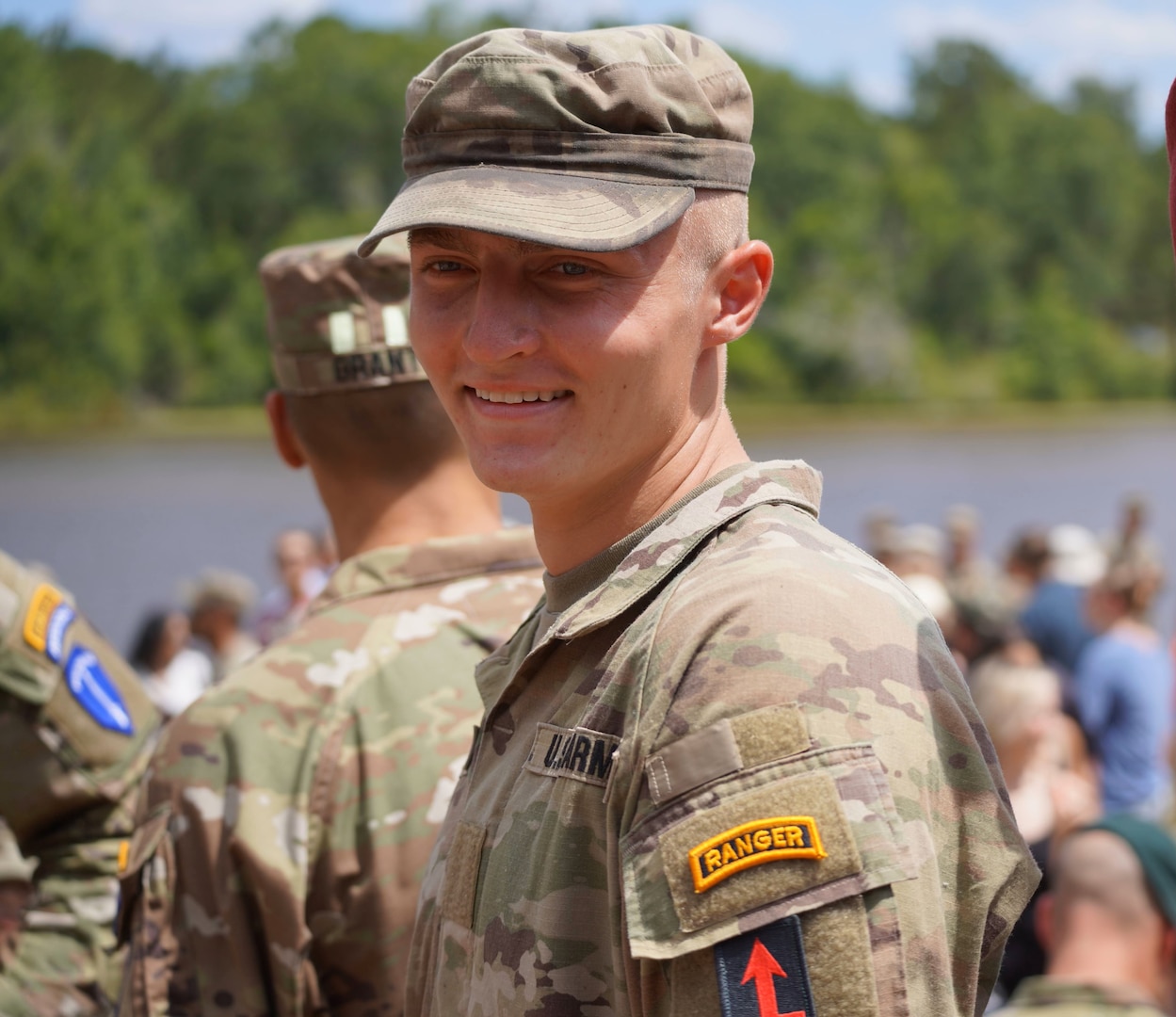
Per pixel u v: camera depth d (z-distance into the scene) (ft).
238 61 249.55
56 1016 7.16
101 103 251.80
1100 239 286.66
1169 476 139.03
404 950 5.89
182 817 5.92
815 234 234.17
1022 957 10.84
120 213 202.90
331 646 6.25
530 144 4.28
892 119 319.47
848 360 223.92
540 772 4.23
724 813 3.69
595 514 4.56
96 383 188.96
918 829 3.74
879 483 128.06
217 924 5.83
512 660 4.87
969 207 274.98
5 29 233.14
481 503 6.84
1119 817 8.47
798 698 3.72
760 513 4.31
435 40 256.11
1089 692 19.52
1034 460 155.33
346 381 6.64
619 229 4.16
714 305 4.53
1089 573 26.32
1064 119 296.51
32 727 7.29
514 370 4.34
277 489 115.03
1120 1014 7.98
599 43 4.30
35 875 7.45
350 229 220.43
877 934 3.59
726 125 4.46
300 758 5.98
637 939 3.72
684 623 4.00
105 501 106.63
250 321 200.34
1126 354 259.39
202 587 26.45
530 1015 4.01
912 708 3.84
